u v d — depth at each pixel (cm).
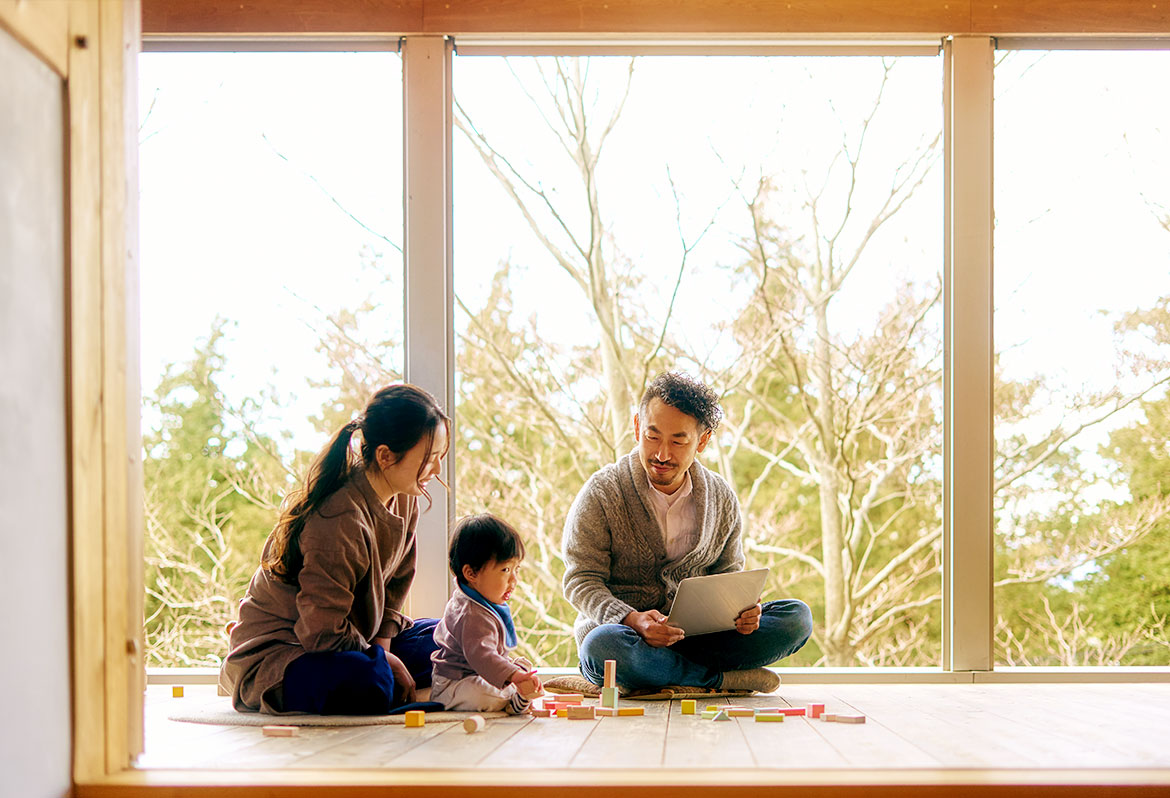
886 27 301
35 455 141
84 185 157
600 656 246
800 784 145
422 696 245
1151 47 308
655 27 301
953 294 301
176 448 560
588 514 267
